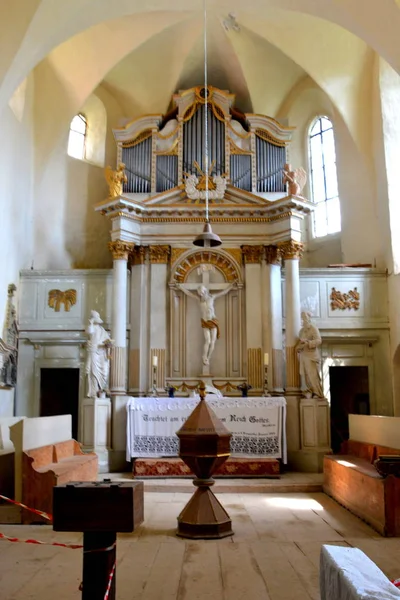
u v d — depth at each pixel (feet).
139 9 39.81
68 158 55.26
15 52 35.81
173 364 47.44
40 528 24.68
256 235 48.65
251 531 24.22
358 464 29.86
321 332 49.47
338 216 56.08
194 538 22.70
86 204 55.98
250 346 47.11
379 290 50.01
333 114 55.06
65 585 16.89
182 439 23.67
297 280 46.98
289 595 16.07
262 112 57.72
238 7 40.27
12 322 47.26
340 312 49.73
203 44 53.88
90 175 56.65
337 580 7.86
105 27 49.90
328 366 49.55
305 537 23.13
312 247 57.47
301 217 47.75
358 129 52.19
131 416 41.47
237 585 16.97
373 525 24.72
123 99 58.03
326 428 43.73
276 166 51.65
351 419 36.55
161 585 16.97
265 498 33.35
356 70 51.21
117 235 47.39
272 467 39.34
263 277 48.21
